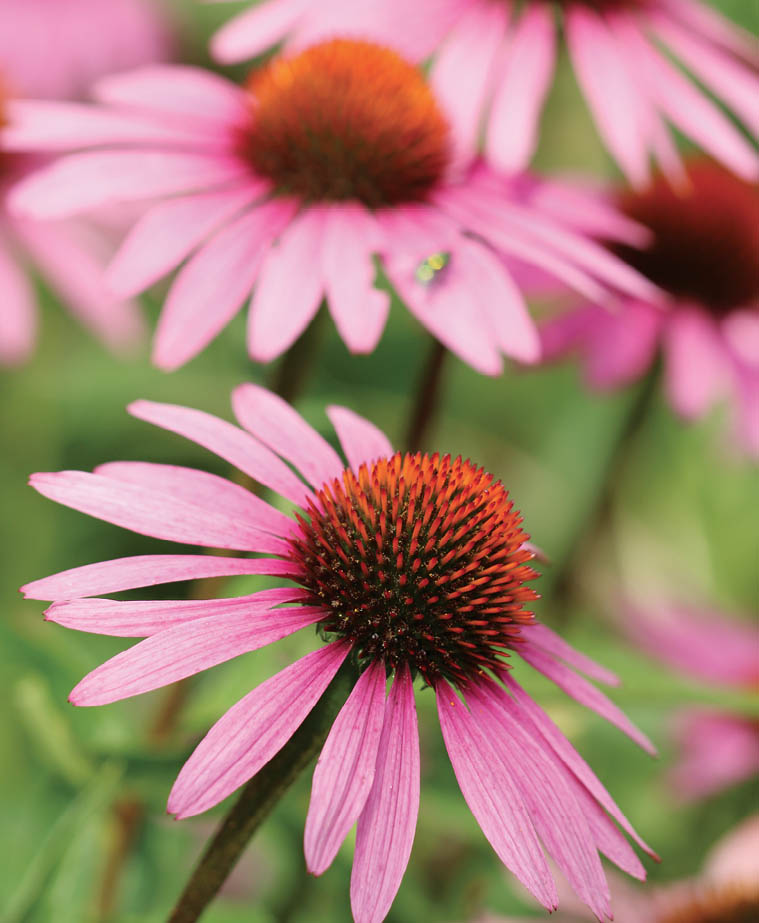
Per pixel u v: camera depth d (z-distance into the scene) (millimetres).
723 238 583
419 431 466
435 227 433
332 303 413
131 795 448
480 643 374
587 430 646
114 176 432
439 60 469
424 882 499
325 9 471
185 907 360
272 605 363
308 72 442
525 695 372
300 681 356
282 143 439
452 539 374
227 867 359
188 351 413
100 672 344
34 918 410
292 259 420
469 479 381
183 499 370
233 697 427
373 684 361
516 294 425
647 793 560
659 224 586
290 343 409
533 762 360
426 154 444
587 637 547
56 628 441
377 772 349
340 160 438
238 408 391
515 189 459
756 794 572
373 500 377
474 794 353
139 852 474
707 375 548
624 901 503
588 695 380
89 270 619
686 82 480
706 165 619
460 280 424
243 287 419
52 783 454
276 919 459
